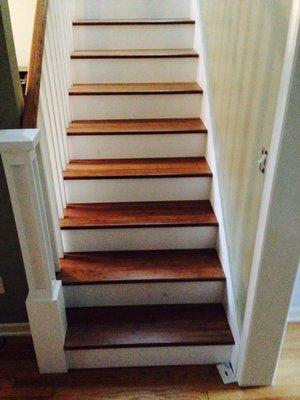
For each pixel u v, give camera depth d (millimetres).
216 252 2072
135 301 1976
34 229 1480
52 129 1815
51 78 1798
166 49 2695
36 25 1593
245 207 1582
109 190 2158
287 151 1172
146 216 2064
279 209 1273
